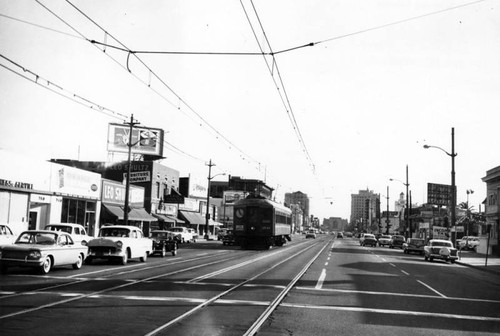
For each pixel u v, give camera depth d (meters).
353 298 12.84
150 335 7.70
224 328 8.41
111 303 10.51
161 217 55.94
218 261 24.80
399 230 111.12
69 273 16.91
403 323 9.64
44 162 32.16
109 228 22.81
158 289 13.02
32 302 10.35
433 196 78.06
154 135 58.66
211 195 121.88
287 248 44.41
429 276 21.41
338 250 44.75
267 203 40.84
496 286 18.62
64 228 22.09
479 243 54.31
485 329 9.38
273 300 11.84
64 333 7.64
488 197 51.50
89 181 39.00
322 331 8.58
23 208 30.02
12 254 16.17
